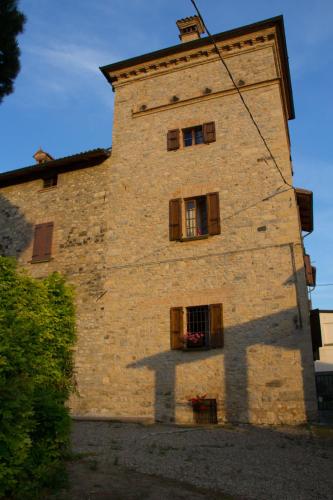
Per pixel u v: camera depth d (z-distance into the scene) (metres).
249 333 11.23
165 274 12.60
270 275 11.48
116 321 12.72
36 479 4.93
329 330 16.67
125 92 15.33
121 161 14.46
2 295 6.67
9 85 9.69
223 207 12.55
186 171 13.42
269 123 12.88
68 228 14.45
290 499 5.18
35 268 14.42
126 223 13.63
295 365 10.62
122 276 13.10
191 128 13.98
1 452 4.34
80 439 8.66
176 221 12.94
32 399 4.93
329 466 6.61
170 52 14.62
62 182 15.20
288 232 11.67
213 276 12.04
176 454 7.25
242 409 10.77
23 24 9.65
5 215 15.83
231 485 5.65
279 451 7.62
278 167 12.35
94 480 5.55
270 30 13.62
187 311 12.27
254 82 13.45
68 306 8.96
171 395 11.50
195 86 14.27
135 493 5.17
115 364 12.34
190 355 11.62
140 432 9.54
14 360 5.03
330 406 11.98
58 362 8.18
